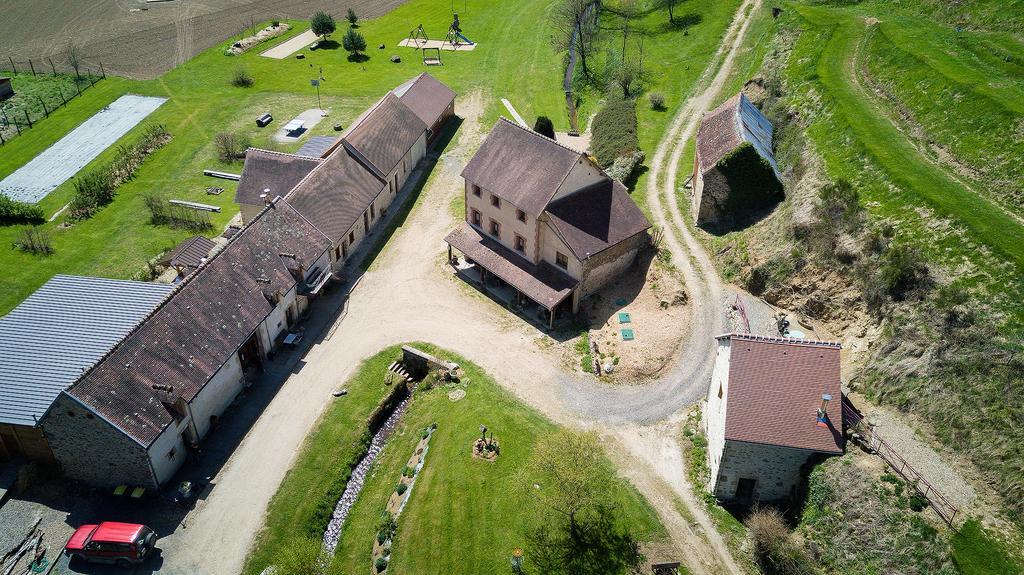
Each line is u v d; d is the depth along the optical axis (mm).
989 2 77625
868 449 42531
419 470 49125
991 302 45875
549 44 112375
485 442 50000
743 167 62500
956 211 51750
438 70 108625
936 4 82000
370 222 73312
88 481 47312
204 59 112750
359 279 66750
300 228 62375
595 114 90625
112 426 43688
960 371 44062
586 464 43094
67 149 89062
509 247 65250
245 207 70750
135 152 86812
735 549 43031
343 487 49312
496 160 64625
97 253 70438
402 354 58500
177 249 66500
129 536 42375
